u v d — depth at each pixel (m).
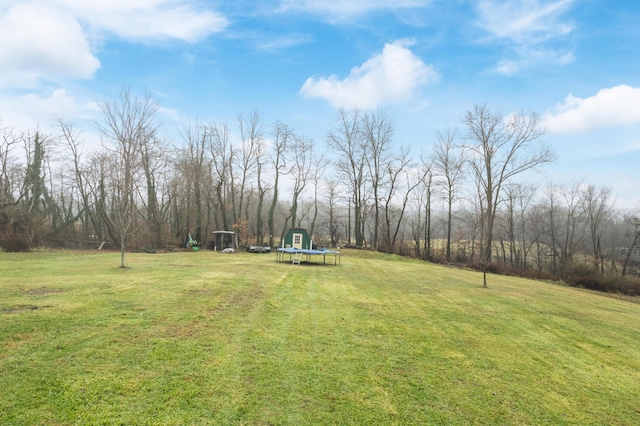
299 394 4.31
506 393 4.94
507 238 43.09
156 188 32.94
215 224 38.56
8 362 4.33
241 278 12.54
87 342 5.16
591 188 39.78
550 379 5.62
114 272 12.34
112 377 4.23
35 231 22.52
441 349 6.47
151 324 6.22
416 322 8.25
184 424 3.49
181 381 4.31
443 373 5.39
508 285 18.27
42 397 3.69
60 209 34.84
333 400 4.26
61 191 35.53
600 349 7.60
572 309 12.42
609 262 37.22
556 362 6.45
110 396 3.84
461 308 10.44
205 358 5.02
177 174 36.19
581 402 4.92
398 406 4.27
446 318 8.95
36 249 22.08
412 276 18.28
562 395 5.08
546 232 40.62
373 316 8.48
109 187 28.89
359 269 20.03
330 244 42.66
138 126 28.33
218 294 9.24
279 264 19.64
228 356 5.18
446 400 4.55
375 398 4.41
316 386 4.56
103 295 8.15
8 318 5.89
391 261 29.59
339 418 3.89
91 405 3.64
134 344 5.26
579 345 7.71
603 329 9.64
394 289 13.21
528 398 4.86
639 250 34.28
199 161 37.09
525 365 6.11
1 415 3.33
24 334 5.24
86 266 13.87
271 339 6.10
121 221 14.19
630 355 7.41
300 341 6.15
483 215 34.91
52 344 4.97
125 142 27.31
